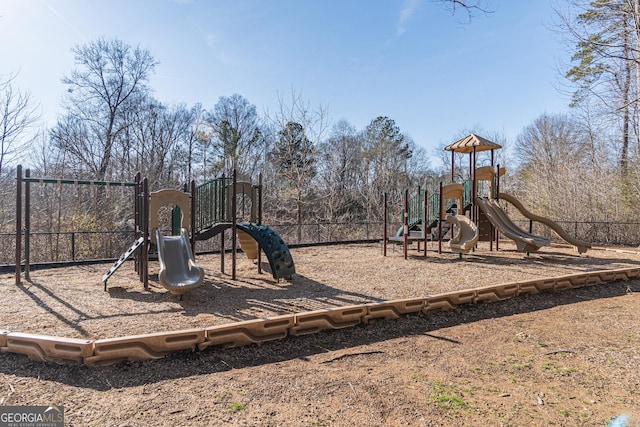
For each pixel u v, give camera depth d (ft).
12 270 25.77
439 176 103.55
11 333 10.55
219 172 84.07
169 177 72.74
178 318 13.84
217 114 89.86
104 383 9.06
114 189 49.52
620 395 8.85
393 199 80.28
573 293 19.61
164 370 9.82
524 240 31.09
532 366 10.52
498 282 20.92
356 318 13.65
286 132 67.56
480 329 13.85
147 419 7.48
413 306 14.98
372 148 93.20
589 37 27.37
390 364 10.55
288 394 8.63
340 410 7.92
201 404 8.11
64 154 57.98
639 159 46.29
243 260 30.27
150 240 20.99
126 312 14.65
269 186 73.67
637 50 25.12
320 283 20.71
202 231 22.81
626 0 26.71
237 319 13.70
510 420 7.63
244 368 10.14
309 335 12.65
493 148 37.81
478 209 35.83
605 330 13.88
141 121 68.74
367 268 26.11
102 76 63.82
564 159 66.33
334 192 71.51
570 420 7.66
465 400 8.46
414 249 39.24
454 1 19.52
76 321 13.35
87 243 39.01
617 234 50.03
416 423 7.47
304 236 55.52
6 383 8.96
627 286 21.54
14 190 43.80
